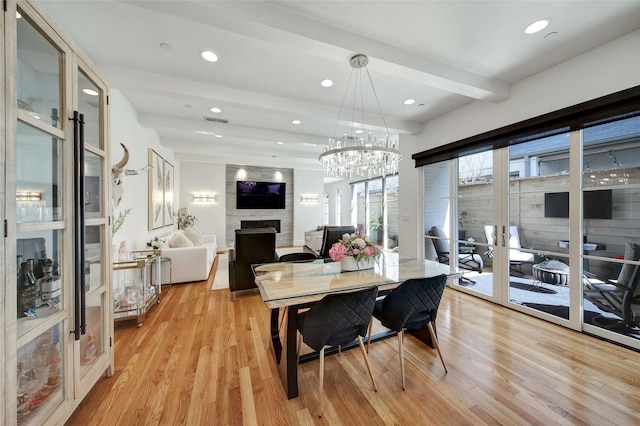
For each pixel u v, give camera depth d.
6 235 1.02
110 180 1.83
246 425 1.44
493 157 3.25
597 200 2.38
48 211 1.31
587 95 2.31
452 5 1.76
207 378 1.83
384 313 1.89
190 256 4.23
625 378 1.79
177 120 4.11
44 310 1.29
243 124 4.42
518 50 2.30
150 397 1.64
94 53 2.33
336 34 1.99
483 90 2.74
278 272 2.26
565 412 1.51
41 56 1.28
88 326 1.69
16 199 1.08
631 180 2.17
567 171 2.57
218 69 2.60
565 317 2.64
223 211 7.50
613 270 2.30
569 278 2.55
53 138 1.33
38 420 1.20
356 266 2.30
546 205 2.75
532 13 1.84
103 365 1.71
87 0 1.71
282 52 2.32
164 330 2.58
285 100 3.27
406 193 4.61
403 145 4.68
